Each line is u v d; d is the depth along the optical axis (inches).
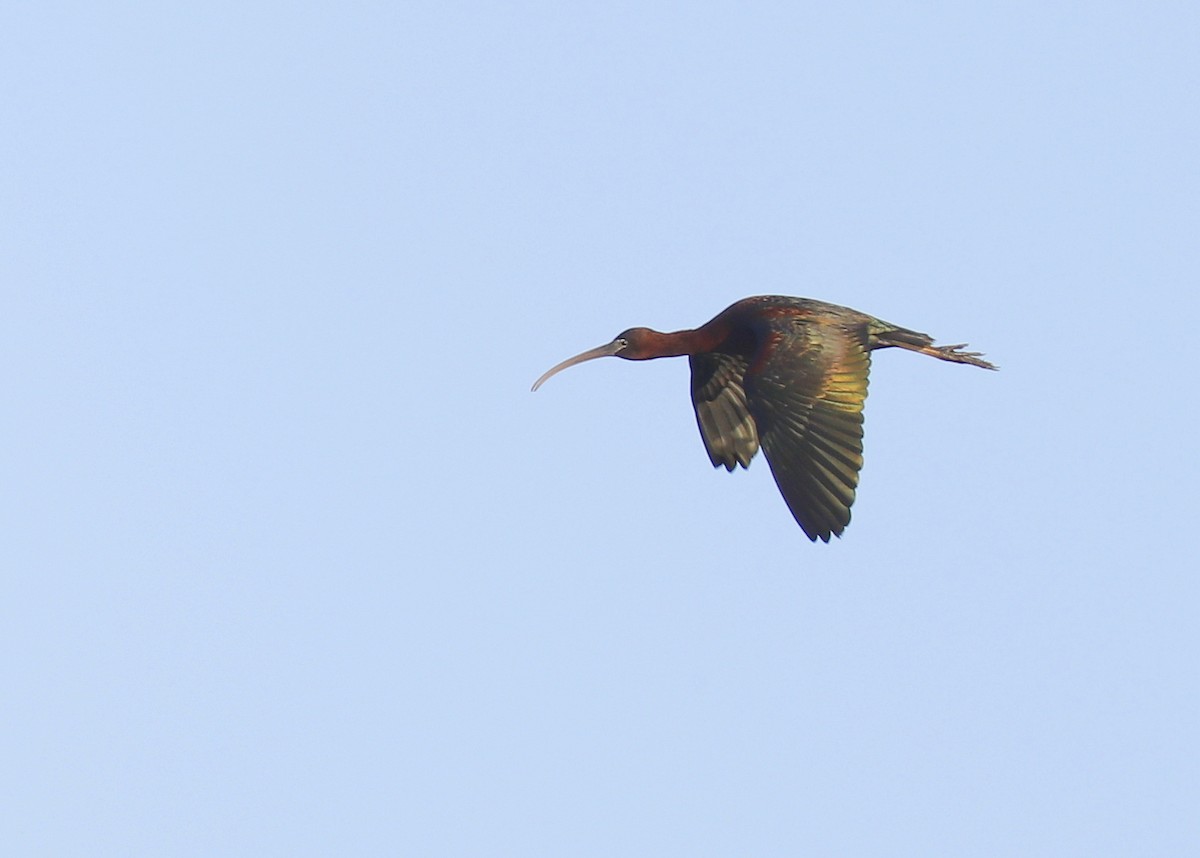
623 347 949.8
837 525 776.9
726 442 927.0
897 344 846.5
